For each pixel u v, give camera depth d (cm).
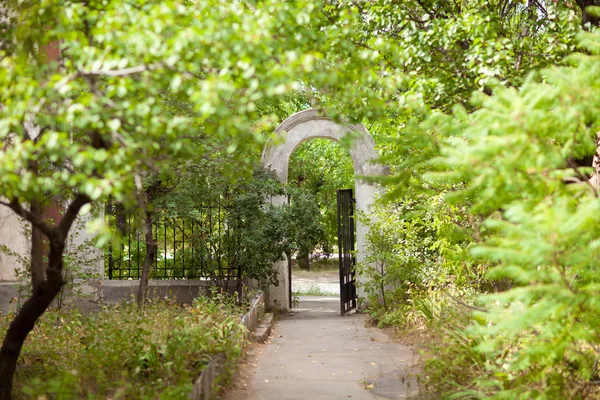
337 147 2953
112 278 1532
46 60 597
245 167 686
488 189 513
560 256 441
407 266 1363
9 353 598
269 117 500
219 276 1512
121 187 445
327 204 3036
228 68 471
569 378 586
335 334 1270
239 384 795
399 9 951
